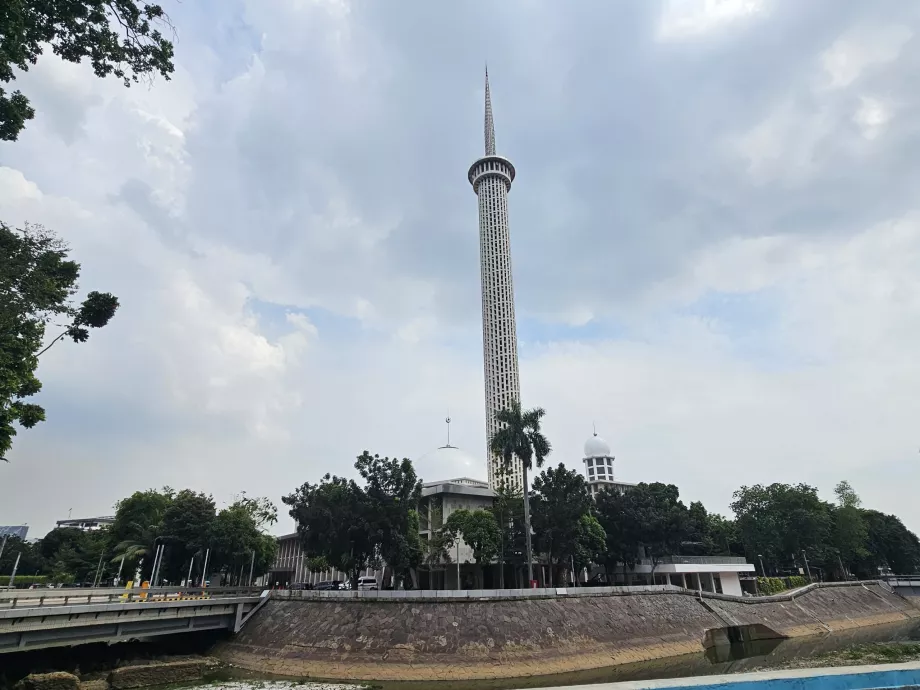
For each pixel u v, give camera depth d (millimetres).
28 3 22000
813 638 64312
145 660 45562
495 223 116625
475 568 71875
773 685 27391
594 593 55156
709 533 96312
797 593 78375
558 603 51219
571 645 46625
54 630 41062
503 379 105125
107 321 34938
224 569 82812
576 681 40906
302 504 58875
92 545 90500
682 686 26172
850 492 110375
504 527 65375
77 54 24078
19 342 31609
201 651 51938
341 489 58906
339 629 46938
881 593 92562
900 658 45812
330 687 38688
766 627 64688
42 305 30703
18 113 24203
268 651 47750
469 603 47938
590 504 69312
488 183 120438
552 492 65062
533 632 46531
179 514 72562
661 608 58312
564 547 63438
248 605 55656
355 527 54281
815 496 97250
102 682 39375
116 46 24094
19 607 38125
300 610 51781
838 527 99750
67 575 88562
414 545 59625
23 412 34750
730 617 63188
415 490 59875
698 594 64938
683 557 82000
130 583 54625
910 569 112312
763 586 86875
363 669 42125
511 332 108562
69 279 33406
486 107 130625
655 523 75062
